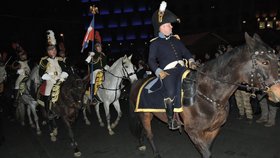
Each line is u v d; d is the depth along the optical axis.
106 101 8.87
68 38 39.97
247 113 8.71
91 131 9.34
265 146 6.71
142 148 7.02
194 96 4.59
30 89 9.01
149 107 5.44
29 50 35.38
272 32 16.80
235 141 7.21
